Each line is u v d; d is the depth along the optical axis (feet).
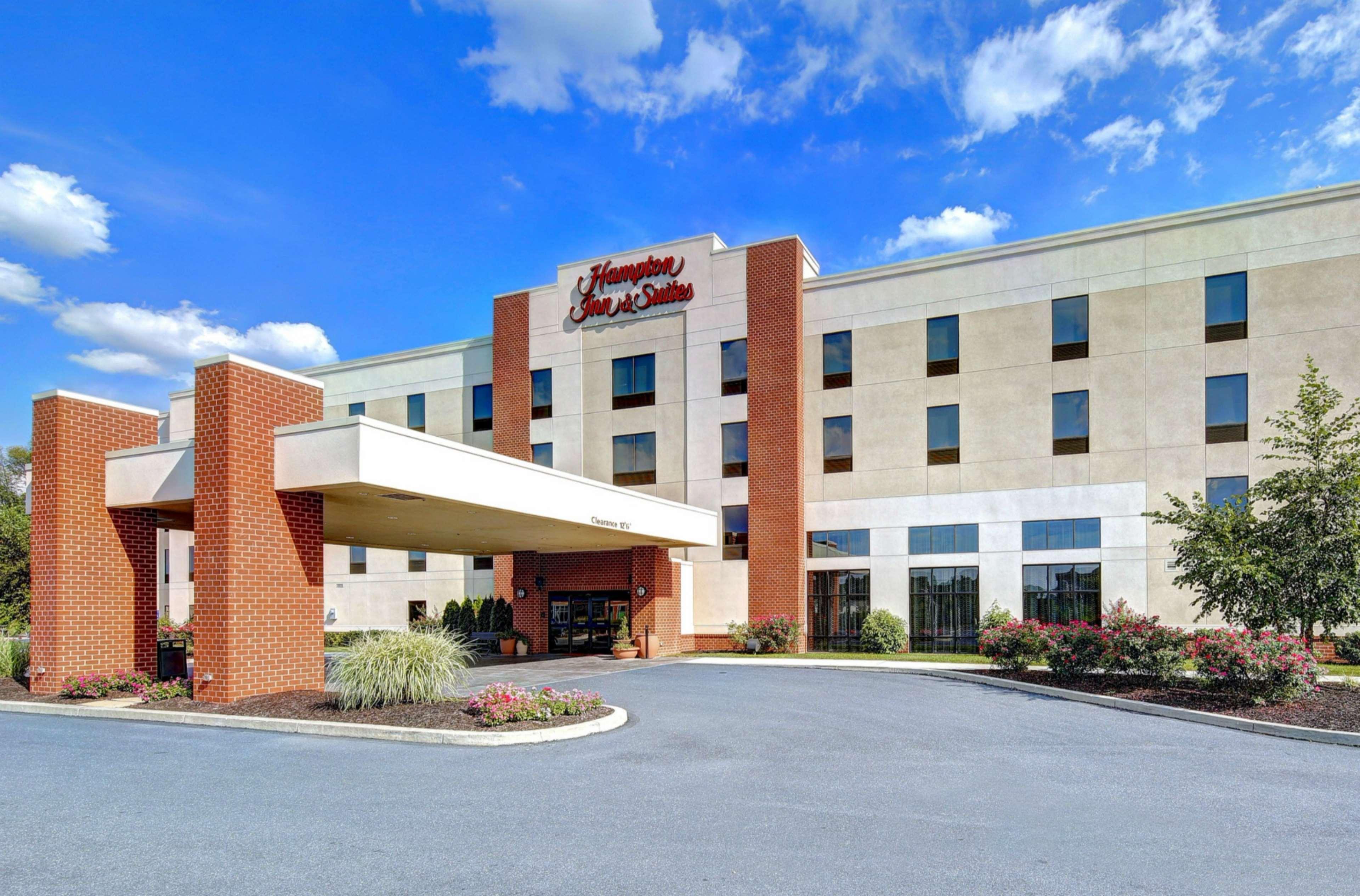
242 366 49.29
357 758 34.27
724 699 52.37
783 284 96.84
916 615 90.07
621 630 86.79
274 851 22.39
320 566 53.21
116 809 26.68
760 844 22.75
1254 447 77.77
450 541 88.12
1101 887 19.71
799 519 93.71
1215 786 30.01
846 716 45.57
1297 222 78.13
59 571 55.11
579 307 108.88
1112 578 81.97
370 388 125.29
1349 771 32.71
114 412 59.26
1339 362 75.51
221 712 44.68
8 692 55.98
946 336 91.66
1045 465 86.02
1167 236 83.10
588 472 105.81
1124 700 49.42
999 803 27.45
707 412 99.76
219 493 48.34
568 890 19.39
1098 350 84.84
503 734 37.09
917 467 91.45
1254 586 53.16
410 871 20.76
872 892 19.24
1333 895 19.39
